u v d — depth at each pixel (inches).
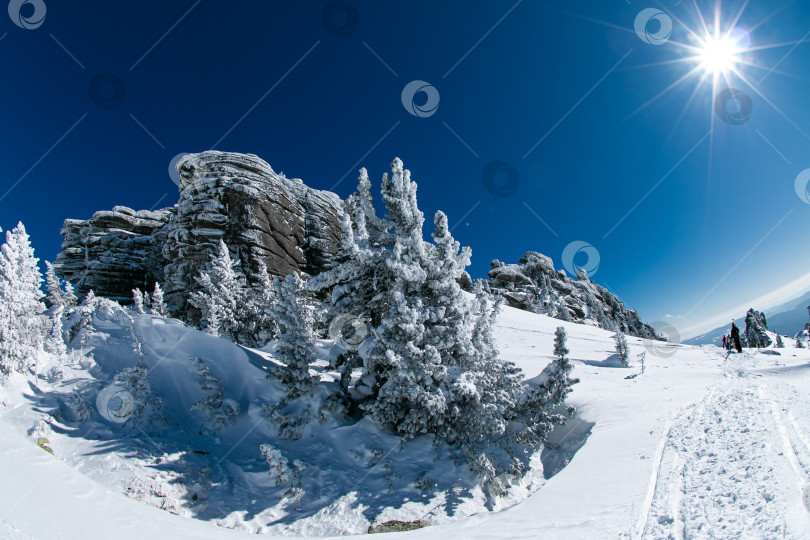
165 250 1125.1
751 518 174.6
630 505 231.5
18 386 356.8
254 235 1093.1
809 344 1245.7
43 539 133.0
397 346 418.6
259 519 316.2
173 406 436.5
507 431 452.8
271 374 452.8
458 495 355.9
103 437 346.0
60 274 1418.6
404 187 516.1
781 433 262.4
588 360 877.2
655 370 729.0
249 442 410.6
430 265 479.5
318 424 430.0
